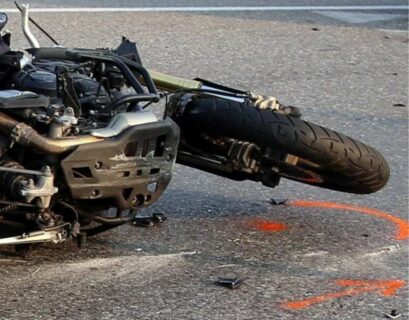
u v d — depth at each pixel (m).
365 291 10.56
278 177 11.66
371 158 11.54
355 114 17.31
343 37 22.28
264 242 11.66
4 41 11.11
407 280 10.89
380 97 18.42
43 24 21.09
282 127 11.12
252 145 11.26
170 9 23.30
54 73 10.76
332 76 19.45
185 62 19.62
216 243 11.55
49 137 9.74
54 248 11.04
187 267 10.86
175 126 10.29
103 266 10.74
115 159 9.86
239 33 21.80
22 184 9.59
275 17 23.44
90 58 10.90
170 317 9.77
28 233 9.98
